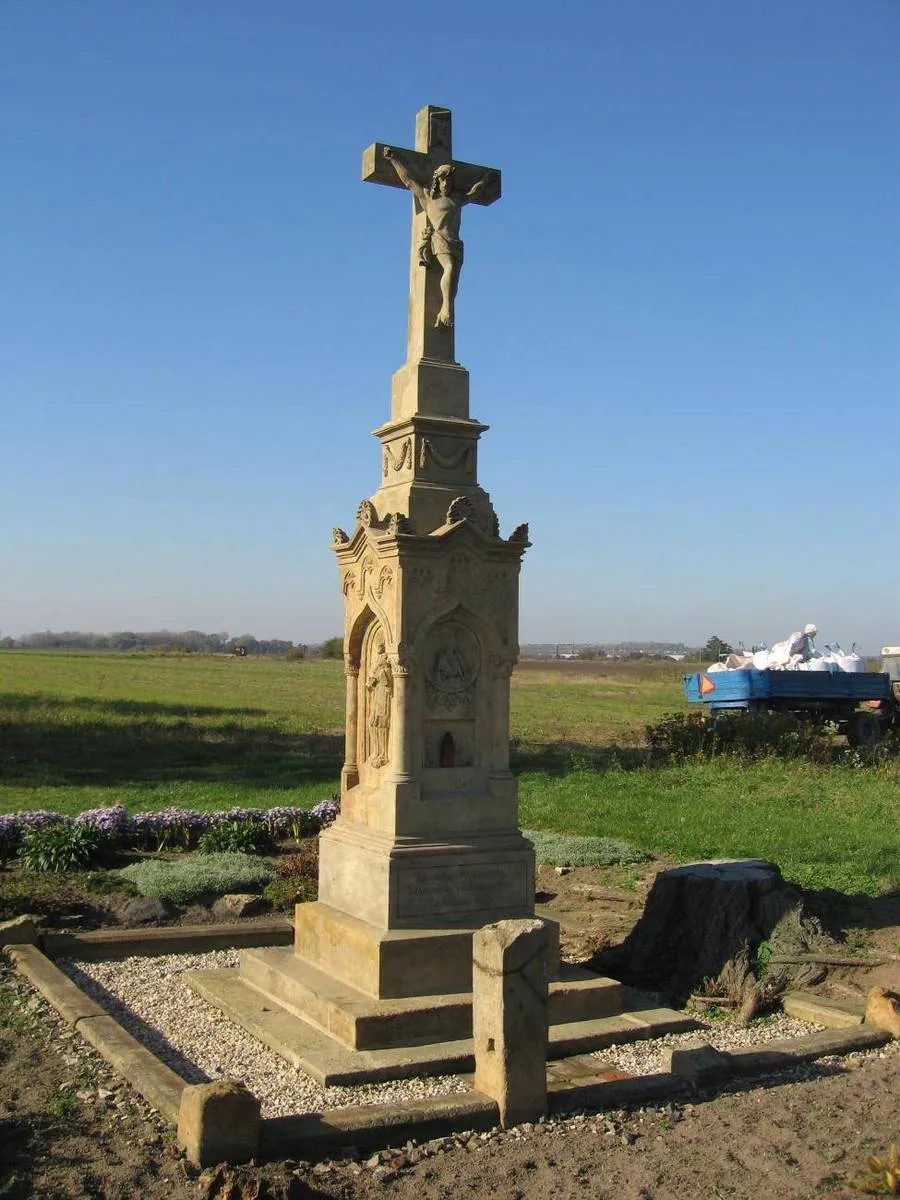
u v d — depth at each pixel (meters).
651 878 14.84
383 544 9.59
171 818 17.05
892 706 32.88
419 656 9.56
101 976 10.88
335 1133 6.80
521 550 9.99
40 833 15.20
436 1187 6.40
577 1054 8.85
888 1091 7.73
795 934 10.91
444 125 10.39
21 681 68.62
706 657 123.31
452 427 9.98
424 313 10.10
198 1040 9.05
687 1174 6.54
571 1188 6.40
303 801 21.88
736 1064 8.09
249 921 12.79
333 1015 8.76
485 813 9.74
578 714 51.50
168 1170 6.43
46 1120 7.11
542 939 7.36
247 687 71.69
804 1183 6.42
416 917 9.25
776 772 25.05
